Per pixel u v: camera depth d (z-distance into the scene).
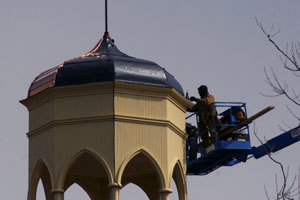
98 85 49.19
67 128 49.41
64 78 49.72
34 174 50.62
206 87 54.44
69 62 50.41
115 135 48.66
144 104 49.75
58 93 49.78
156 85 49.97
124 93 49.41
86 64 49.94
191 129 55.66
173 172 51.34
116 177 48.12
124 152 48.66
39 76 52.00
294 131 55.00
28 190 50.84
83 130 49.12
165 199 49.00
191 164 56.03
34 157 50.72
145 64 50.50
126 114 49.12
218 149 53.44
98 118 49.00
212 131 54.03
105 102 49.16
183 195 51.19
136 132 49.22
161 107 50.12
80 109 49.38
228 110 54.12
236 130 53.72
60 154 49.19
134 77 49.62
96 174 55.66
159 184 50.16
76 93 49.62
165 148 49.72
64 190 53.25
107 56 50.59
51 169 49.25
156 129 49.75
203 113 54.09
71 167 54.38
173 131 50.78
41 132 50.53
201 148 54.97
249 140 53.88
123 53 52.34
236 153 54.38
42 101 50.62
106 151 48.56
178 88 51.56
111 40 53.22
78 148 48.97
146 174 55.28
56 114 49.62
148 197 55.06
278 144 55.31
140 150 49.03
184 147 51.97
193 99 54.19
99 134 48.84
